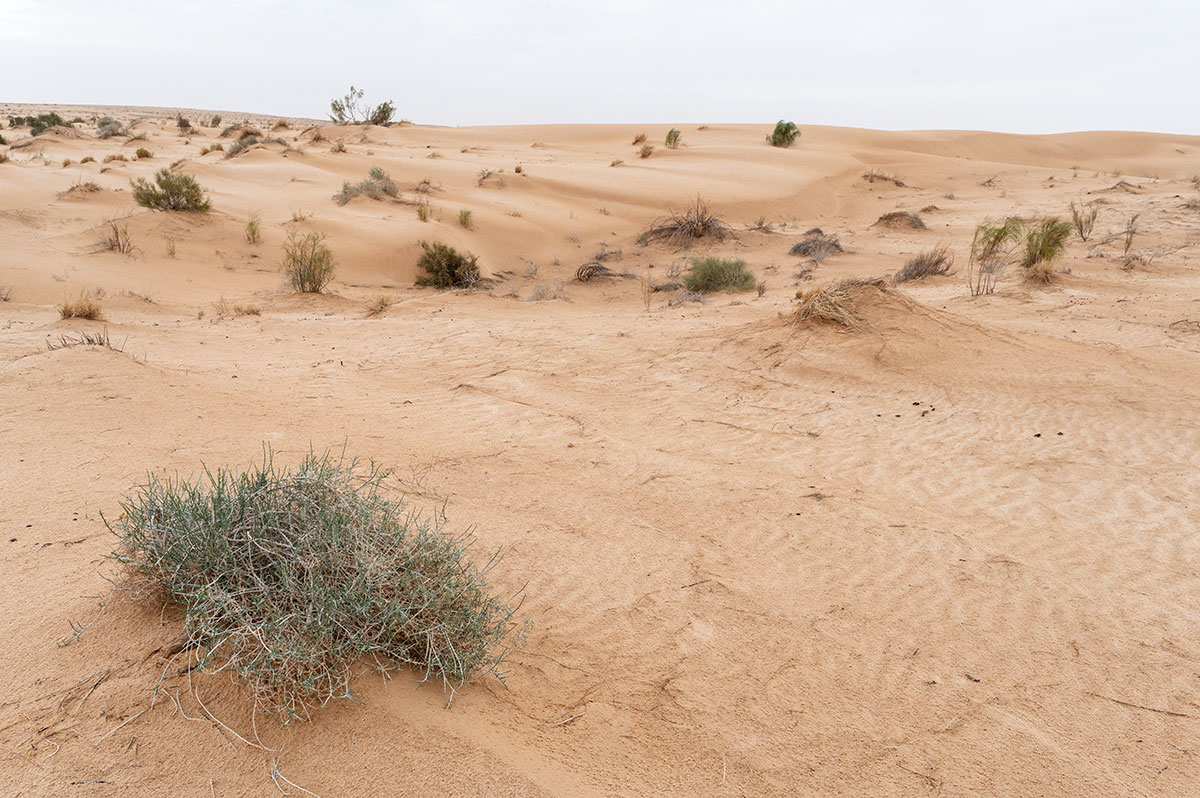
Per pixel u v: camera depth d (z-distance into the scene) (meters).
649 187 39.28
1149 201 31.84
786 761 3.10
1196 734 3.37
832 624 4.16
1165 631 4.16
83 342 8.21
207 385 7.73
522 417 7.64
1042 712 3.49
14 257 18.58
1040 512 5.71
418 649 3.18
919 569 4.79
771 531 5.29
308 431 6.60
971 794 3.00
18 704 2.77
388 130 69.56
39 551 4.00
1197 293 13.91
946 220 33.31
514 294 22.02
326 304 18.55
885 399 8.45
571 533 5.09
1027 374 8.84
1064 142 70.62
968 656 3.90
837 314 10.11
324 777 2.59
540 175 40.97
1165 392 8.19
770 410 8.13
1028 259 16.77
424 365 9.89
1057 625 4.20
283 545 3.09
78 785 2.46
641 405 8.28
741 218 36.16
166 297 18.22
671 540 5.09
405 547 3.34
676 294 21.14
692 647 3.88
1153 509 5.74
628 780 2.88
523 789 2.65
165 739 2.65
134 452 5.66
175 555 3.17
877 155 53.22
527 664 3.57
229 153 46.81
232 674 2.89
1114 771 3.15
